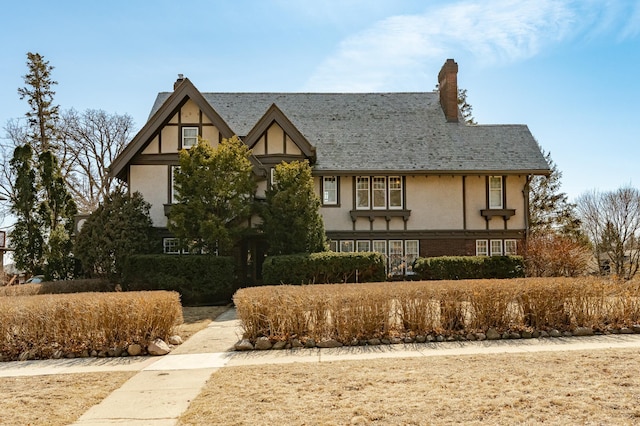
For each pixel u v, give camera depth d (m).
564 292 12.78
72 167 43.34
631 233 35.84
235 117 28.59
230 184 22.50
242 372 9.37
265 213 23.06
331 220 26.02
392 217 26.08
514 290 12.65
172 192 25.05
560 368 8.81
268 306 11.98
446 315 12.39
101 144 43.44
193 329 14.76
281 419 6.68
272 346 11.77
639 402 6.88
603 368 8.70
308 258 21.41
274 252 23.00
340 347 11.65
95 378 9.50
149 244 23.70
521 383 7.91
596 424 6.18
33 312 11.84
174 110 25.09
